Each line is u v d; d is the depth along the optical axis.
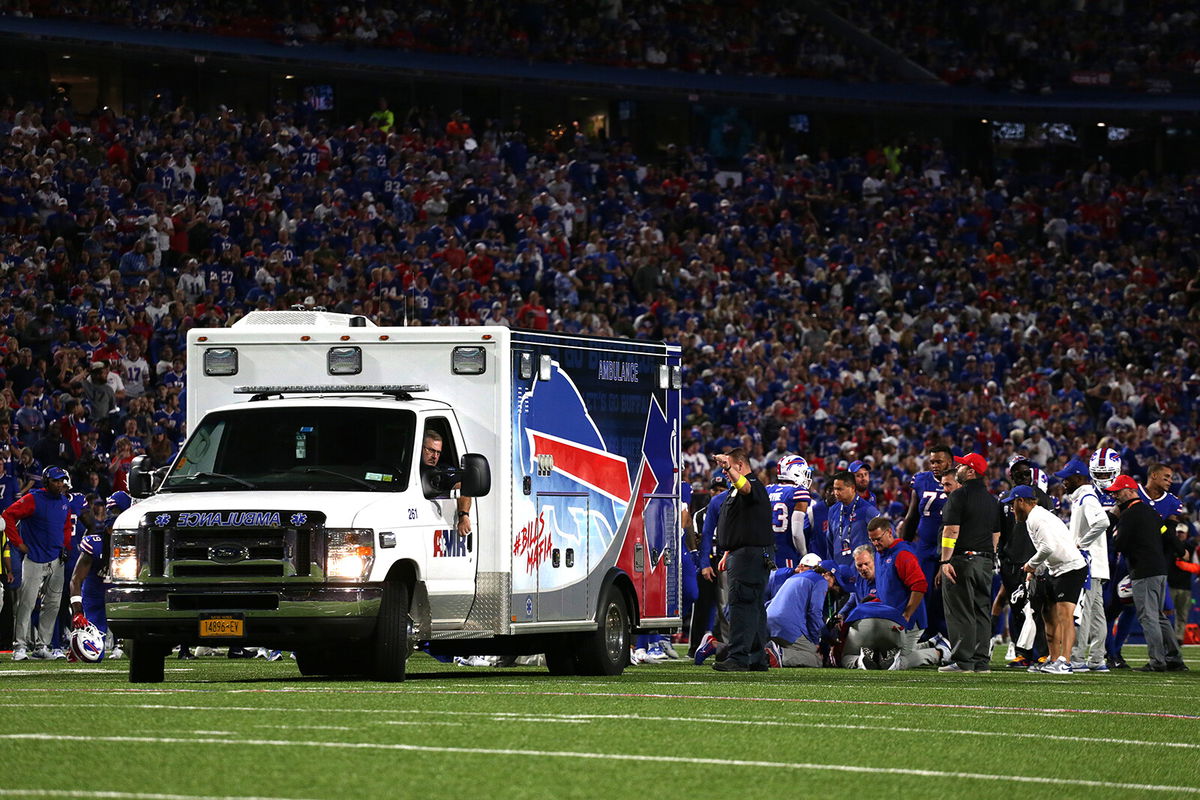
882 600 61.47
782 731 33.47
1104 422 127.94
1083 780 27.50
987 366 126.94
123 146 109.81
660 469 57.53
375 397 49.50
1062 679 53.91
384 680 46.25
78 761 26.98
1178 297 145.12
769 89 153.00
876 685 48.06
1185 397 133.38
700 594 66.12
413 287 107.50
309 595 44.69
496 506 49.47
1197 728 36.34
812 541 68.06
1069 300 142.88
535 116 145.12
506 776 26.06
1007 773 28.14
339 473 47.47
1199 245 156.50
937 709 39.47
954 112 159.62
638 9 150.38
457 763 27.38
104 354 89.69
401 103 137.62
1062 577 58.16
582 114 147.62
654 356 57.44
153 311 95.69
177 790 24.11
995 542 58.94
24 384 86.19
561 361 52.62
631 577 55.69
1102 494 77.75
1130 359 135.38
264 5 129.38
